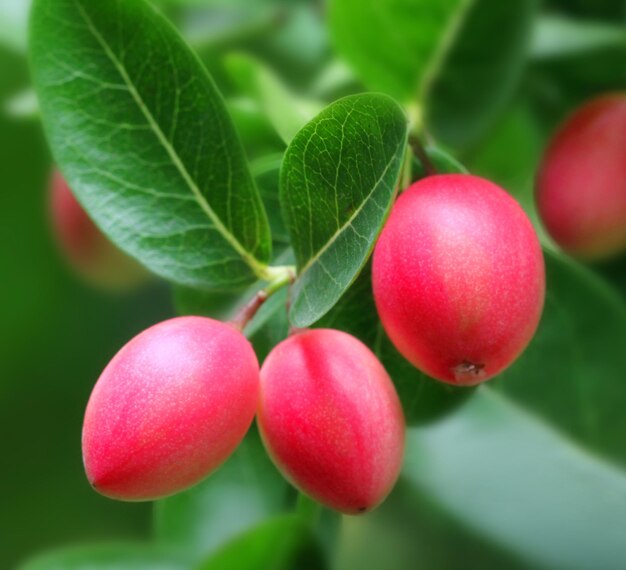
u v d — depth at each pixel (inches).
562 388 10.2
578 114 9.9
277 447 8.4
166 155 9.0
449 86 10.2
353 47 10.2
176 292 9.6
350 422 8.2
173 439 8.1
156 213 9.0
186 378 8.1
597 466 10.4
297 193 8.6
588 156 9.7
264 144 10.2
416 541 10.7
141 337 8.3
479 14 9.9
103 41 8.9
